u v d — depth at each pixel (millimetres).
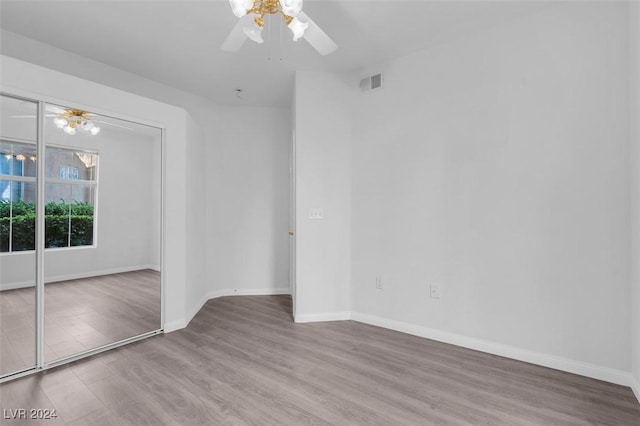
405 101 2990
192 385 2037
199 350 2582
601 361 2105
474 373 2195
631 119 1983
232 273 4375
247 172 4414
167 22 2502
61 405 1821
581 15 2168
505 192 2463
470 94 2631
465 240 2652
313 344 2701
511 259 2438
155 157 3010
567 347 2217
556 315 2258
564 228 2230
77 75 3023
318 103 3303
